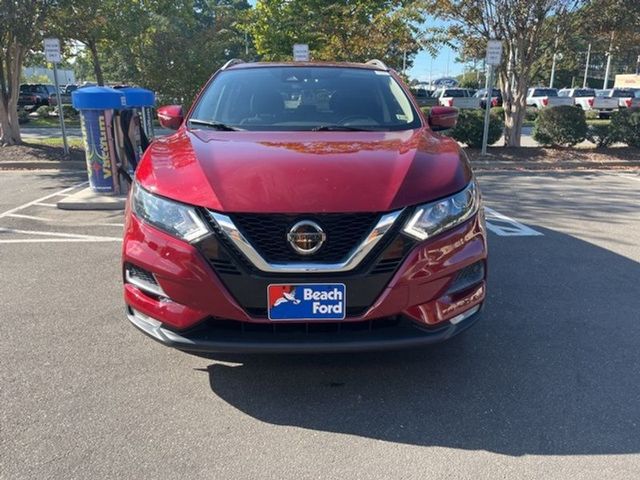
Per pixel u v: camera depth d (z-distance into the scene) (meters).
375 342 2.67
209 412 2.84
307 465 2.44
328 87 4.17
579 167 11.73
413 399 2.96
